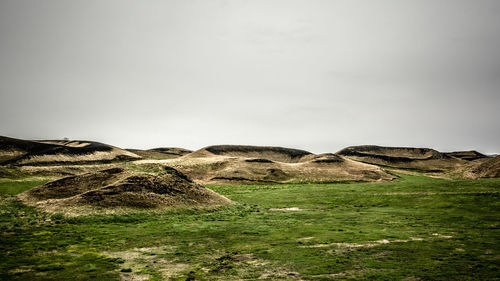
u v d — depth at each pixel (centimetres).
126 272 1825
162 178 4803
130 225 3244
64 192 4494
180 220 3556
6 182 7131
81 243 2489
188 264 1977
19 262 1989
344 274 1738
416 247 2273
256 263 1978
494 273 1700
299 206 4853
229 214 4028
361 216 3744
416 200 4678
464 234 2661
